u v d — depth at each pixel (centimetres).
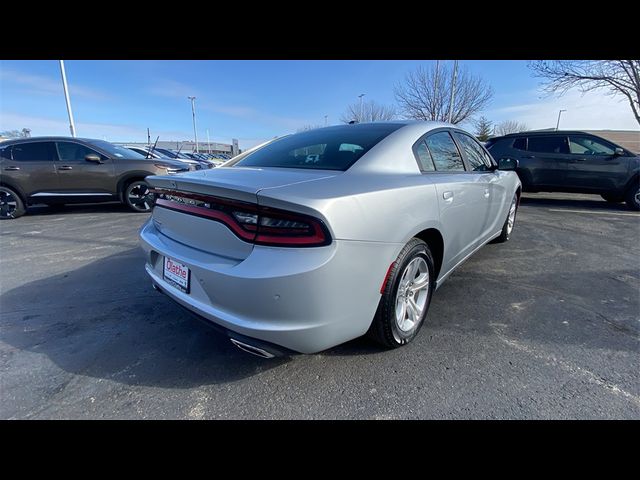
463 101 1984
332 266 155
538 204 816
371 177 197
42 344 231
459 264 299
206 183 169
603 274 355
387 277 189
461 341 231
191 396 183
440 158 265
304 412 173
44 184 673
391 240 184
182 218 191
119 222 631
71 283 337
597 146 757
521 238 496
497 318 262
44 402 179
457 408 174
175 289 193
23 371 203
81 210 771
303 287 151
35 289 322
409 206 197
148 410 174
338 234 156
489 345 227
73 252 439
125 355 219
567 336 237
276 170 212
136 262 399
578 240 485
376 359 212
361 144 232
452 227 254
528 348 223
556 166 781
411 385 190
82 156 693
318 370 202
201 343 232
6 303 293
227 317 162
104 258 414
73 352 222
